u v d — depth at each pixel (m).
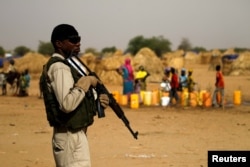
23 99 23.41
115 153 9.62
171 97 20.44
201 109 18.88
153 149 10.08
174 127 13.52
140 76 21.56
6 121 14.76
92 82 4.55
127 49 107.94
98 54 102.62
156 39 109.75
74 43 4.68
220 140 11.27
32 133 12.37
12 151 9.79
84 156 4.56
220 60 62.75
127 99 20.56
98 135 11.97
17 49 116.12
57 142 4.56
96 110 4.66
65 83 4.40
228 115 16.70
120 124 14.05
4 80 26.28
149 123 14.38
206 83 36.38
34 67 43.41
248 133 12.44
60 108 4.39
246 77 43.16
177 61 59.25
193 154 9.53
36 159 9.03
